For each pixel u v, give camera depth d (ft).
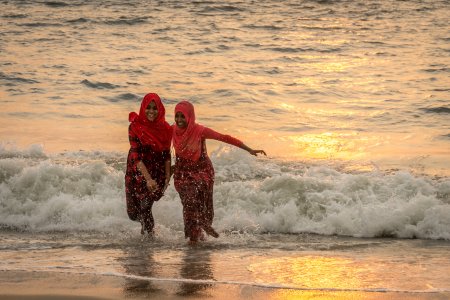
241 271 60.39
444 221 73.82
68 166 87.97
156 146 71.67
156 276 58.70
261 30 227.40
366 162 99.86
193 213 70.13
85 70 166.30
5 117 126.41
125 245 69.97
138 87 150.41
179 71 167.02
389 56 189.37
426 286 56.03
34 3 273.75
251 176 91.91
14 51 188.75
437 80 159.53
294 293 54.19
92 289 54.95
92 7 266.98
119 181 85.71
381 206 76.69
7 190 83.61
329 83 156.66
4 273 59.11
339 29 232.53
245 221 77.30
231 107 134.72
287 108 134.82
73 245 69.87
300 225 76.59
